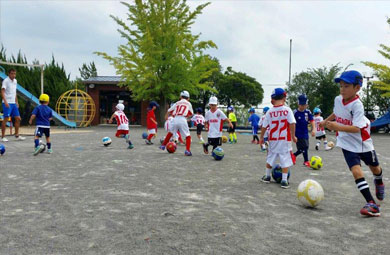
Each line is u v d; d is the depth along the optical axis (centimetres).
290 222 366
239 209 418
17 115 1380
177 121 986
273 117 581
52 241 305
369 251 286
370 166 442
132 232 330
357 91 422
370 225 358
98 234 324
